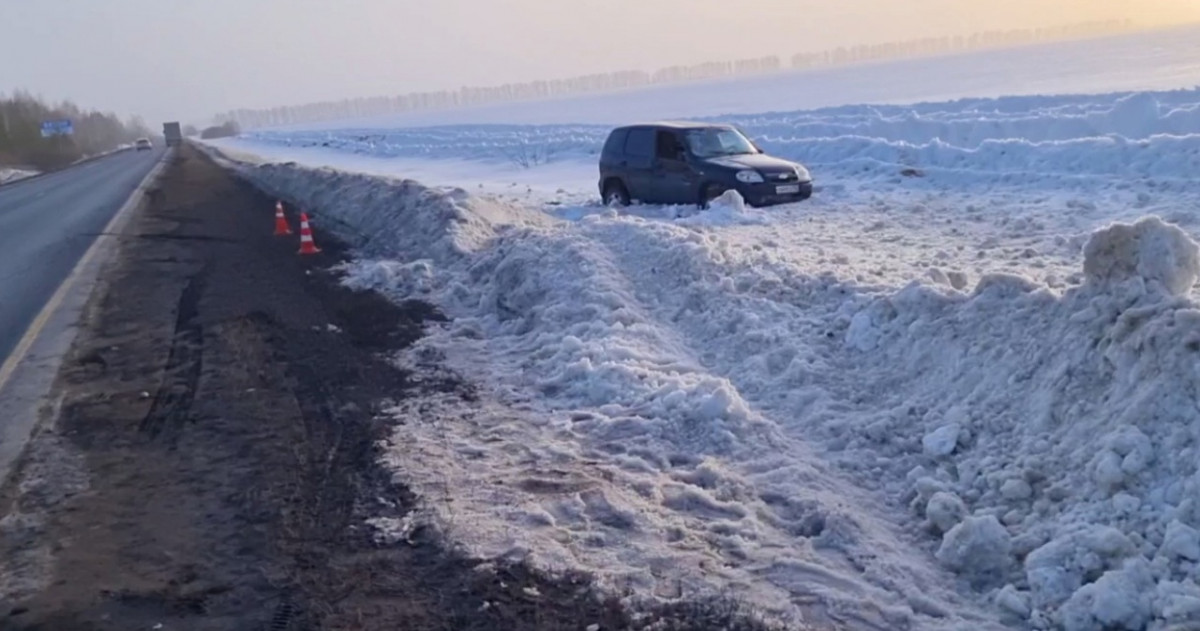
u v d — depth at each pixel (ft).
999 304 21.12
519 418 22.70
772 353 24.62
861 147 66.54
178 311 37.50
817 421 20.95
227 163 169.89
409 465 19.95
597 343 26.37
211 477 20.10
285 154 196.85
